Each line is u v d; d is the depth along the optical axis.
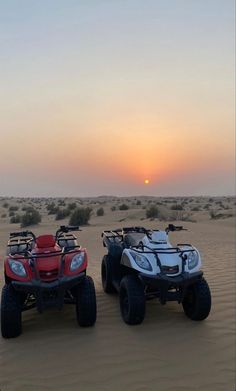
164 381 2.59
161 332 3.37
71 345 3.14
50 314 3.87
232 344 3.14
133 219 17.94
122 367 2.78
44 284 3.22
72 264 3.37
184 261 3.48
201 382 2.58
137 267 3.44
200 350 3.04
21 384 2.58
